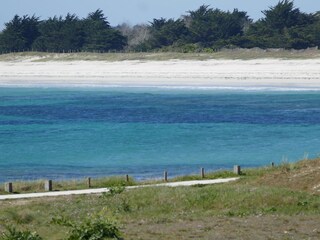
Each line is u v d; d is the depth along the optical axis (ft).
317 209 135.54
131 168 245.65
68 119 396.16
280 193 146.30
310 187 153.69
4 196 176.14
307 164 172.96
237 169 203.41
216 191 152.97
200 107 432.25
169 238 108.06
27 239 109.29
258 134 321.11
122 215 140.26
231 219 124.47
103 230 108.17
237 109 417.69
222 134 323.78
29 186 189.67
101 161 262.67
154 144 300.61
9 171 246.27
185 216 131.64
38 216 142.00
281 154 267.59
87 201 159.33
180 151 280.51
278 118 374.02
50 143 311.27
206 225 118.21
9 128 364.17
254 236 107.96
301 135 315.58
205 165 248.11
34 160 268.62
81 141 314.96
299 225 116.47
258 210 136.36
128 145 299.79
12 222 136.67
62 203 159.43
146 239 107.55
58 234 117.50
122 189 165.37
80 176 232.12
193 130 338.95
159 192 157.17
